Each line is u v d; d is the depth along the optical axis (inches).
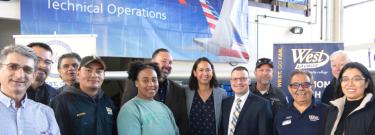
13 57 55.7
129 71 90.0
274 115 99.7
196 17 200.4
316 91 144.5
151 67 89.0
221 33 209.2
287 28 245.3
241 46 217.5
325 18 257.9
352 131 77.8
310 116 90.0
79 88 79.7
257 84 123.4
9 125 55.6
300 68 146.5
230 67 219.1
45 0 156.0
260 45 233.5
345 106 82.8
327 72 143.6
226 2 211.0
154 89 87.8
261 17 233.9
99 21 170.4
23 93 58.2
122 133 80.9
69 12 161.9
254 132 97.2
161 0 188.9
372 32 238.2
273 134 96.4
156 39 187.3
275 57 150.3
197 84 105.3
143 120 83.0
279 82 148.2
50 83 127.3
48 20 156.6
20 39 130.5
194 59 200.4
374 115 76.4
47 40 130.8
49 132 60.9
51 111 64.1
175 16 193.3
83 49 131.4
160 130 83.7
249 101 99.7
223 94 106.5
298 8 250.2
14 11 160.1
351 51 253.1
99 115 79.0
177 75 176.2
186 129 99.3
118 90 165.0
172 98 101.4
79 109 76.0
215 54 207.5
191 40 198.8
